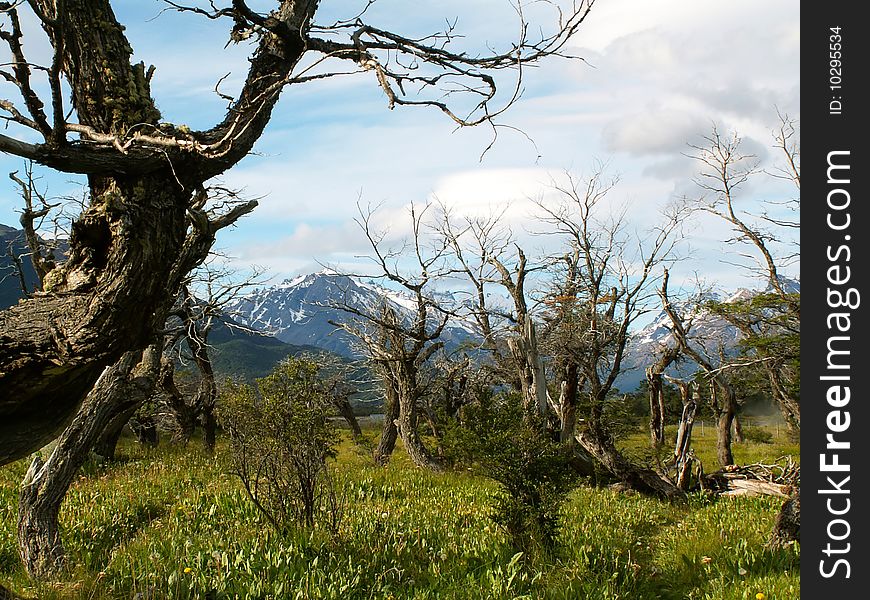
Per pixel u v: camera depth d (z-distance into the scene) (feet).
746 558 31.73
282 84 16.12
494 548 33.88
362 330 87.45
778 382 81.97
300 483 36.37
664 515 54.19
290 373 47.29
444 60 19.07
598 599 27.48
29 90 15.12
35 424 17.71
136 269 16.43
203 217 18.75
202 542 33.19
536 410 57.93
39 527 31.42
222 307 75.72
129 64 17.48
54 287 17.42
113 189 16.60
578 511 49.98
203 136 17.58
